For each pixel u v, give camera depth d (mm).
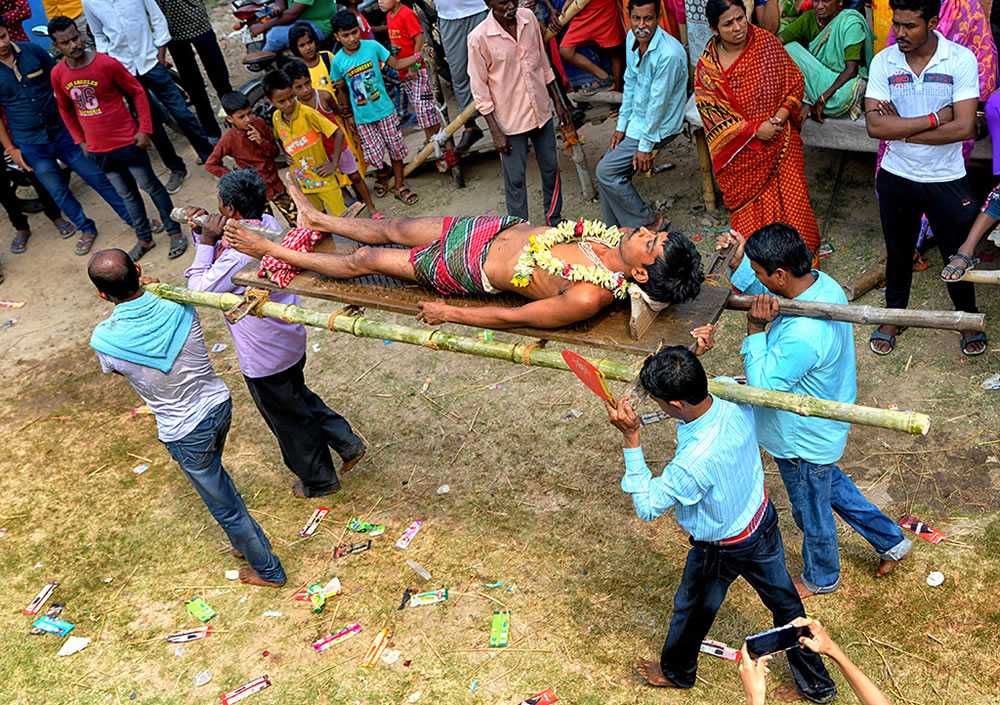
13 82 7383
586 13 7043
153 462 5609
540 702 3666
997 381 4664
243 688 4000
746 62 5062
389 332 3678
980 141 5086
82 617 4582
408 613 4215
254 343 4406
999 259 5465
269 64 9109
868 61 5684
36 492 5523
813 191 6551
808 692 3424
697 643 3422
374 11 9203
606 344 3252
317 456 4898
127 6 7969
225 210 4406
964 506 4105
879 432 4586
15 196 8344
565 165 7727
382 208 7812
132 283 3943
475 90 6055
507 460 4992
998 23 5125
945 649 3561
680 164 7359
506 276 3547
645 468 3178
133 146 7371
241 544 4352
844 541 4102
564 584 4184
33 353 6902
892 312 2951
